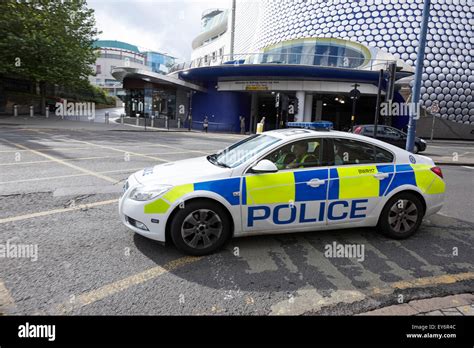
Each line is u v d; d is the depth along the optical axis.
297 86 29.53
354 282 3.27
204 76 31.98
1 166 8.08
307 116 30.72
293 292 3.05
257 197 3.75
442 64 32.00
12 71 25.67
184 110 35.91
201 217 3.67
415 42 32.28
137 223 3.69
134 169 8.42
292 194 3.86
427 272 3.53
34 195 5.73
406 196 4.36
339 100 35.94
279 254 3.83
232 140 20.12
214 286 3.11
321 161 4.11
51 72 26.38
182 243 3.63
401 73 28.48
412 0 33.53
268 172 3.79
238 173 3.78
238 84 31.44
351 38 34.09
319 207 3.99
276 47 33.50
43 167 8.19
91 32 31.48
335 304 2.89
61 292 2.89
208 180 3.68
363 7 34.28
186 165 4.23
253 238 4.26
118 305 2.75
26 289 2.90
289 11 39.19
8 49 24.23
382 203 4.25
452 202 6.57
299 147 4.11
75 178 7.14
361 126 16.64
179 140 18.23
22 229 4.23
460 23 33.28
